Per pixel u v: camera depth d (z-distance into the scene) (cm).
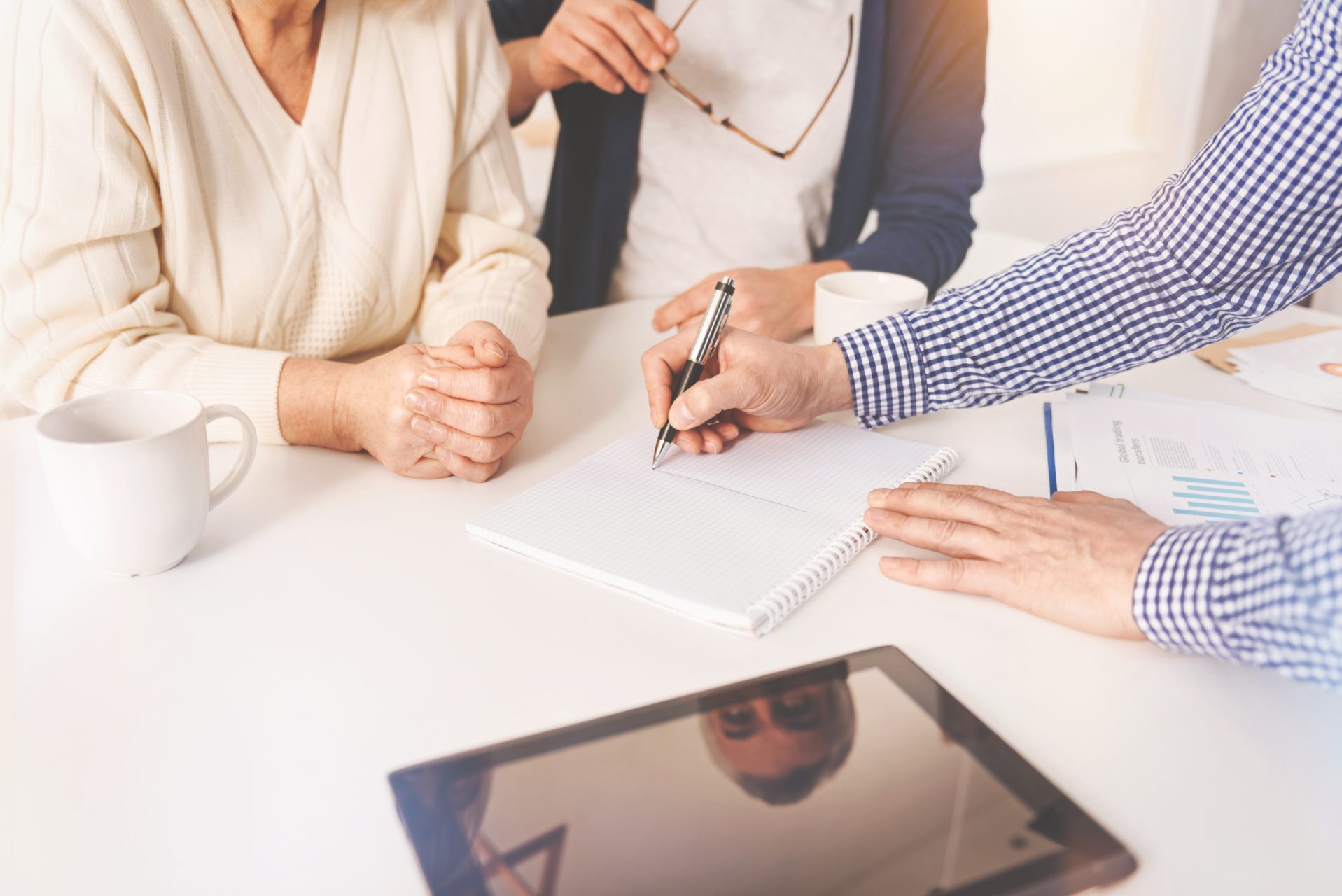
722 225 159
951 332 92
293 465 86
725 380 82
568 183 160
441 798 47
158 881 44
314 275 103
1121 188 299
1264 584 53
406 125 105
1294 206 82
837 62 151
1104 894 44
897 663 58
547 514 75
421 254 109
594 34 127
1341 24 76
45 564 70
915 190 156
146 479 64
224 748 52
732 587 65
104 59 83
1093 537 64
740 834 45
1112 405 96
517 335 105
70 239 84
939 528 69
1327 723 55
